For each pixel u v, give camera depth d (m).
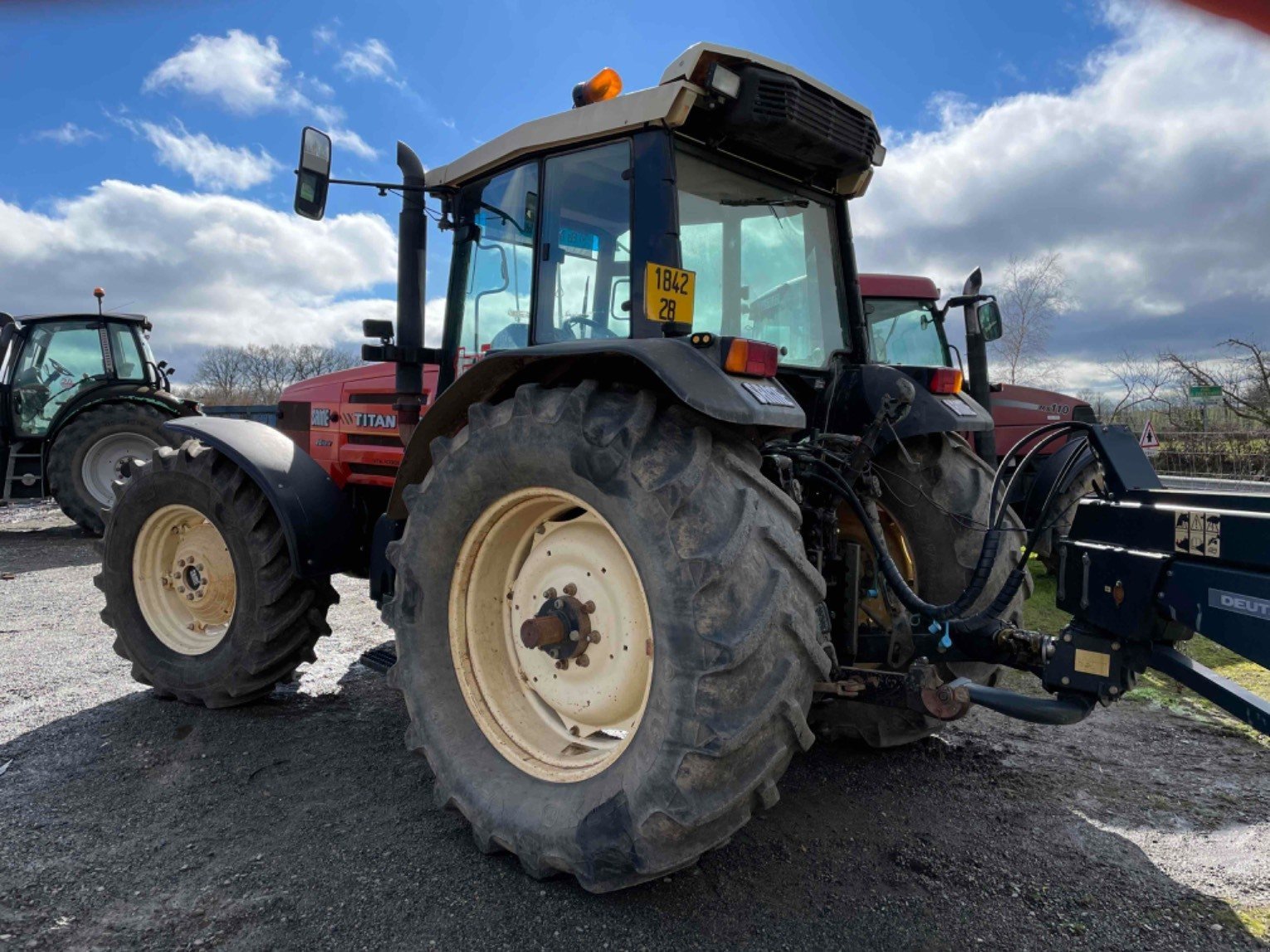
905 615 2.68
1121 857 2.31
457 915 2.00
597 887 1.96
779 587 1.87
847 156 2.69
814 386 2.94
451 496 2.39
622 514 1.99
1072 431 2.20
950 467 2.95
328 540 3.19
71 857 2.27
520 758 2.32
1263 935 1.95
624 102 2.45
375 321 3.20
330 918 1.99
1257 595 1.63
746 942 1.91
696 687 1.82
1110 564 1.91
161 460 3.45
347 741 3.10
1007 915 2.04
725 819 1.86
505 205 2.96
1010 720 3.42
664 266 2.29
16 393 8.87
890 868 2.25
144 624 3.54
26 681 3.80
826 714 3.03
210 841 2.36
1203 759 3.02
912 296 8.02
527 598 2.43
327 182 3.01
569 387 2.21
